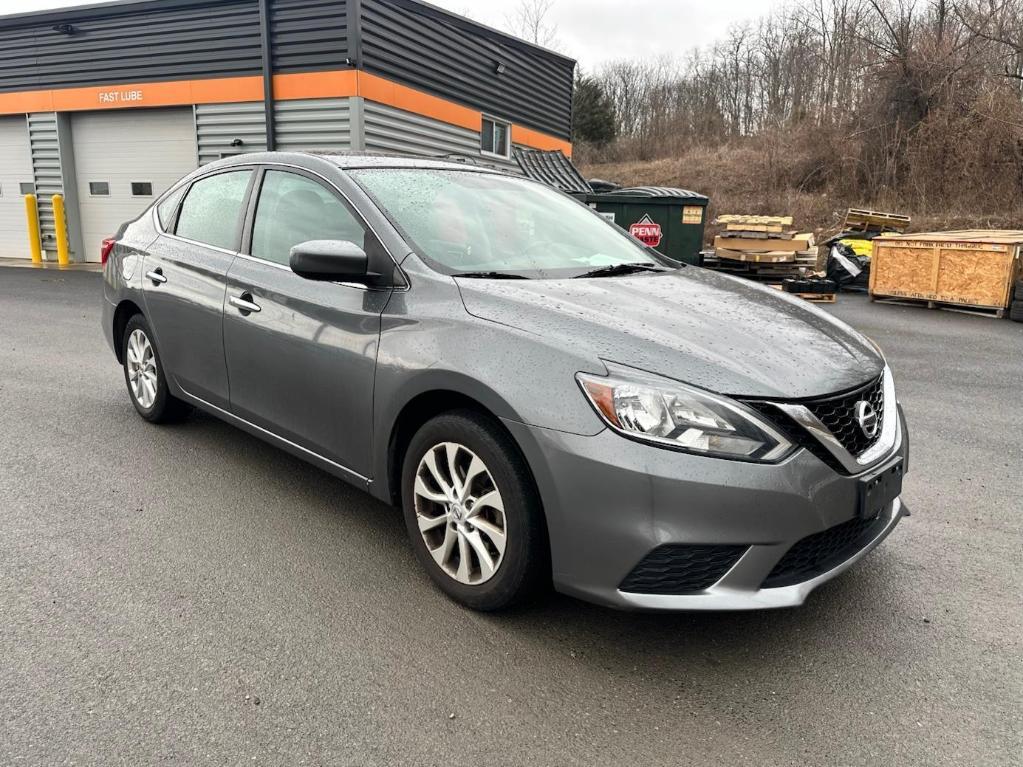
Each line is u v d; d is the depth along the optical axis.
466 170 3.79
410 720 2.14
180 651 2.41
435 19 13.13
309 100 11.57
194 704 2.17
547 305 2.60
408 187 3.36
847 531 2.47
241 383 3.60
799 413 2.27
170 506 3.49
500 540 2.54
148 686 2.24
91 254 14.78
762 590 2.29
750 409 2.24
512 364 2.45
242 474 3.89
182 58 12.48
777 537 2.23
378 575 2.94
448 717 2.16
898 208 20.62
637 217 12.56
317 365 3.11
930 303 11.06
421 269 2.88
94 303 9.60
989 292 10.31
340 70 11.25
